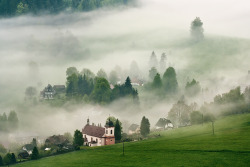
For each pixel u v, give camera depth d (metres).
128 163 154.62
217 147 162.88
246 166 132.25
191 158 149.88
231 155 147.38
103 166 154.62
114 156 171.88
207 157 148.50
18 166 178.12
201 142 178.75
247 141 168.62
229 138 179.50
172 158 153.62
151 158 158.25
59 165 166.88
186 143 181.12
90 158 173.88
